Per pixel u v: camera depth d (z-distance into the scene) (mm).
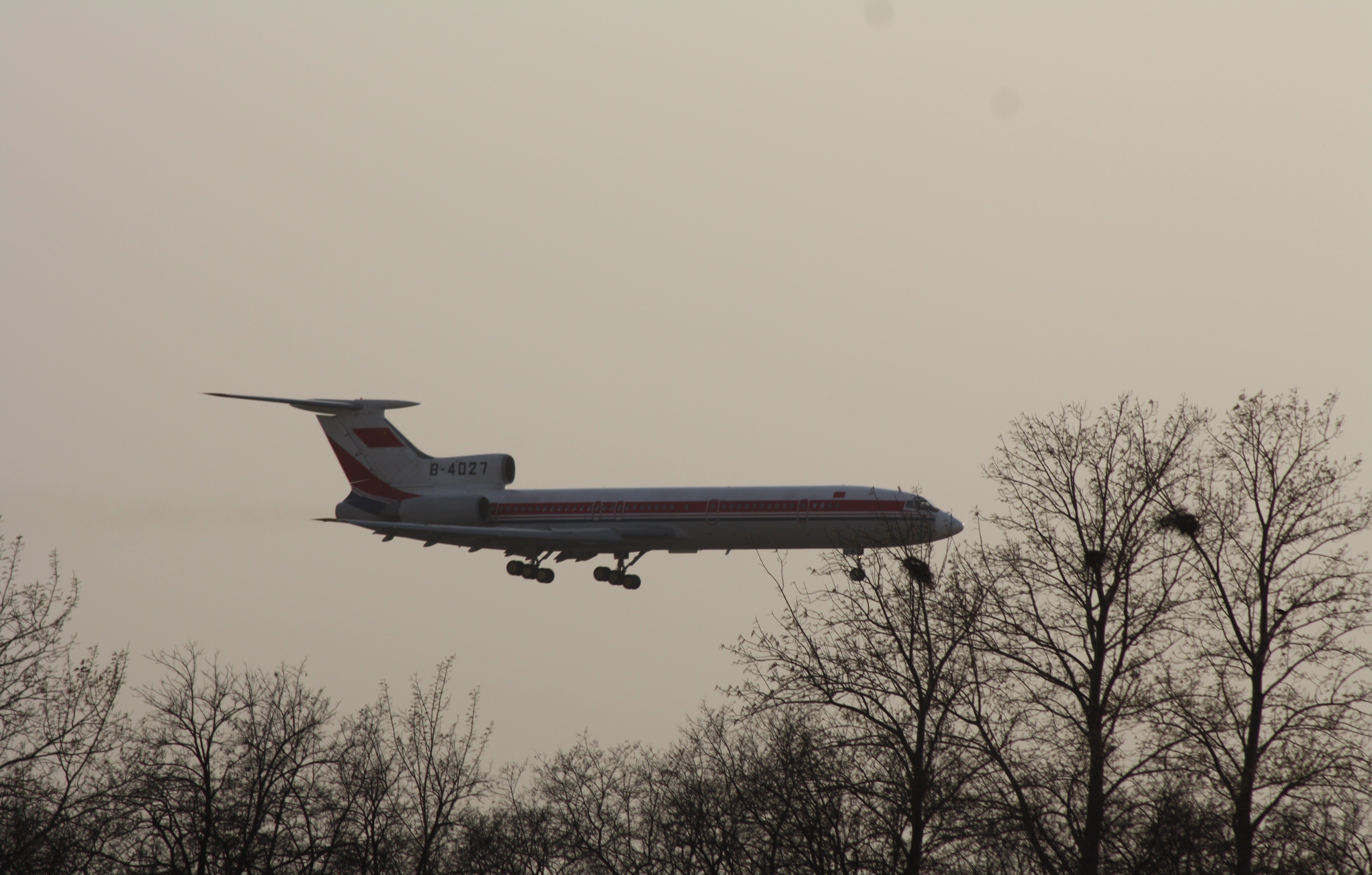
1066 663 124312
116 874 127750
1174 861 109562
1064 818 116562
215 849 133500
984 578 129125
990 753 117250
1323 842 111562
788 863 119000
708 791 135000
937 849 115812
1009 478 136250
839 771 120500
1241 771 118312
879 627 127188
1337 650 124500
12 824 120000
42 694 123375
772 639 130000
